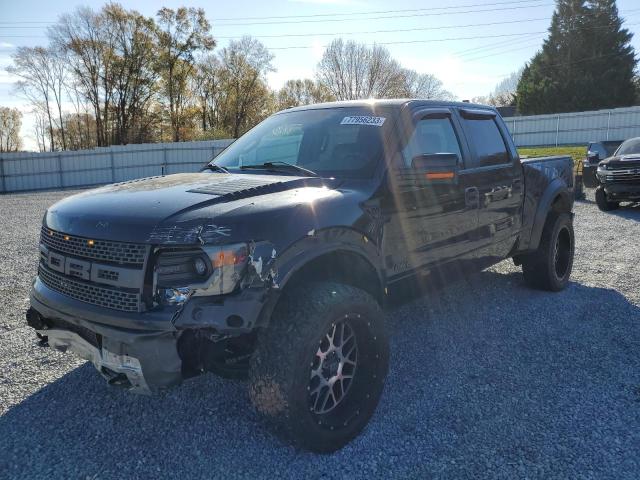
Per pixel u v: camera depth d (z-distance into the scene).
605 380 3.70
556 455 2.85
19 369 3.92
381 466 2.79
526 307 5.28
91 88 53.00
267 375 2.67
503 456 2.85
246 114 58.16
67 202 3.23
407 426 3.15
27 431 3.11
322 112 4.13
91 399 3.49
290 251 2.70
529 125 40.34
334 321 2.80
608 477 2.66
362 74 59.69
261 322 2.59
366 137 3.63
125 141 53.19
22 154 31.16
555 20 56.34
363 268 3.27
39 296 3.05
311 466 2.79
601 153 15.23
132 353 2.57
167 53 52.69
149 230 2.62
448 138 4.18
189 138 54.34
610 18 53.91
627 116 37.06
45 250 3.12
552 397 3.47
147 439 3.04
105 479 2.69
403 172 3.52
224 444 2.99
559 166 5.80
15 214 14.87
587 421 3.18
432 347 4.32
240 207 2.73
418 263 3.65
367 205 3.20
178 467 2.79
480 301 5.48
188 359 2.67
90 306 2.75
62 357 4.14
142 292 2.59
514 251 5.05
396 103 3.90
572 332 4.61
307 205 2.87
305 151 3.82
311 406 2.84
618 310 5.15
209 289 2.51
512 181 4.81
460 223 4.05
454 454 2.88
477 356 4.14
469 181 4.17
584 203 14.00
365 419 3.05
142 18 51.38
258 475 2.72
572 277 6.41
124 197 3.05
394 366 3.97
